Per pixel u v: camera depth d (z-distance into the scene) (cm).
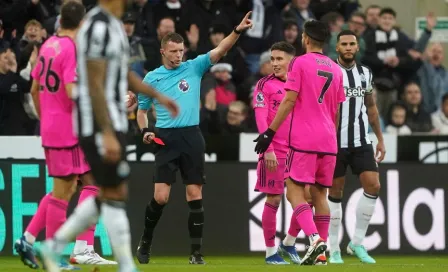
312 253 3198
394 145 4531
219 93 4981
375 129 3903
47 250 2197
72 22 2817
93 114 2100
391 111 5147
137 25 5119
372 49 5422
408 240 4478
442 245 4503
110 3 2136
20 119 4509
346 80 3750
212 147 4372
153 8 5219
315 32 3281
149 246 3638
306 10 5500
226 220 4325
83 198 3122
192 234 3597
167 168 3525
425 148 4550
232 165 4341
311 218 3228
